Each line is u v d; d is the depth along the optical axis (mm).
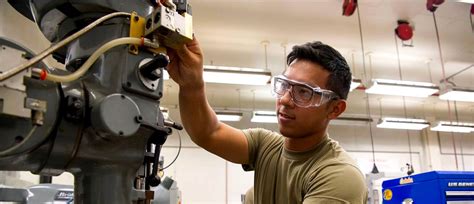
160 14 667
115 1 705
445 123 6328
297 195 950
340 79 1011
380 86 4309
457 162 7984
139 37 692
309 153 990
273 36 4707
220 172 7238
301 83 971
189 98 936
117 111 611
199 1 3887
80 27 742
